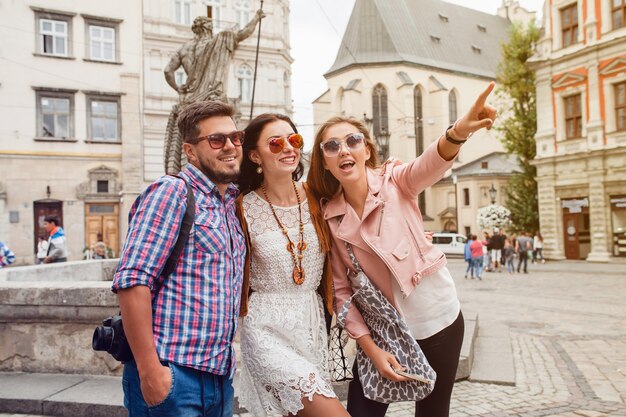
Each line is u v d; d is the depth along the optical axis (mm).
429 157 2342
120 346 2096
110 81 29203
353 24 50562
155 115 30188
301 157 2750
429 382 2307
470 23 57750
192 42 8086
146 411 2084
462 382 5270
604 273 20141
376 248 2408
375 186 2502
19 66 27500
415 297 2473
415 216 2518
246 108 32438
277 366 2250
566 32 26969
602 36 25078
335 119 2621
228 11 32250
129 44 29703
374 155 2744
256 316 2424
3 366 4980
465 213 43594
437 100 48625
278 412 2311
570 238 26891
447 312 2504
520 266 24609
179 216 2070
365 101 47625
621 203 24359
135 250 1968
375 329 2508
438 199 46781
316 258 2529
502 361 5832
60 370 4914
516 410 4414
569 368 5875
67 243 27828
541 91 28188
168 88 30516
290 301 2467
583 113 26078
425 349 2486
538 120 28359
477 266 20000
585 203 25953
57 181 27906
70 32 28609
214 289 2109
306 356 2426
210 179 2277
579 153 25875
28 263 27125
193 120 2260
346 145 2459
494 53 57000
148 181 29859
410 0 53688
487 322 8859
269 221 2516
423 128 48656
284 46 34000
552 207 27500
